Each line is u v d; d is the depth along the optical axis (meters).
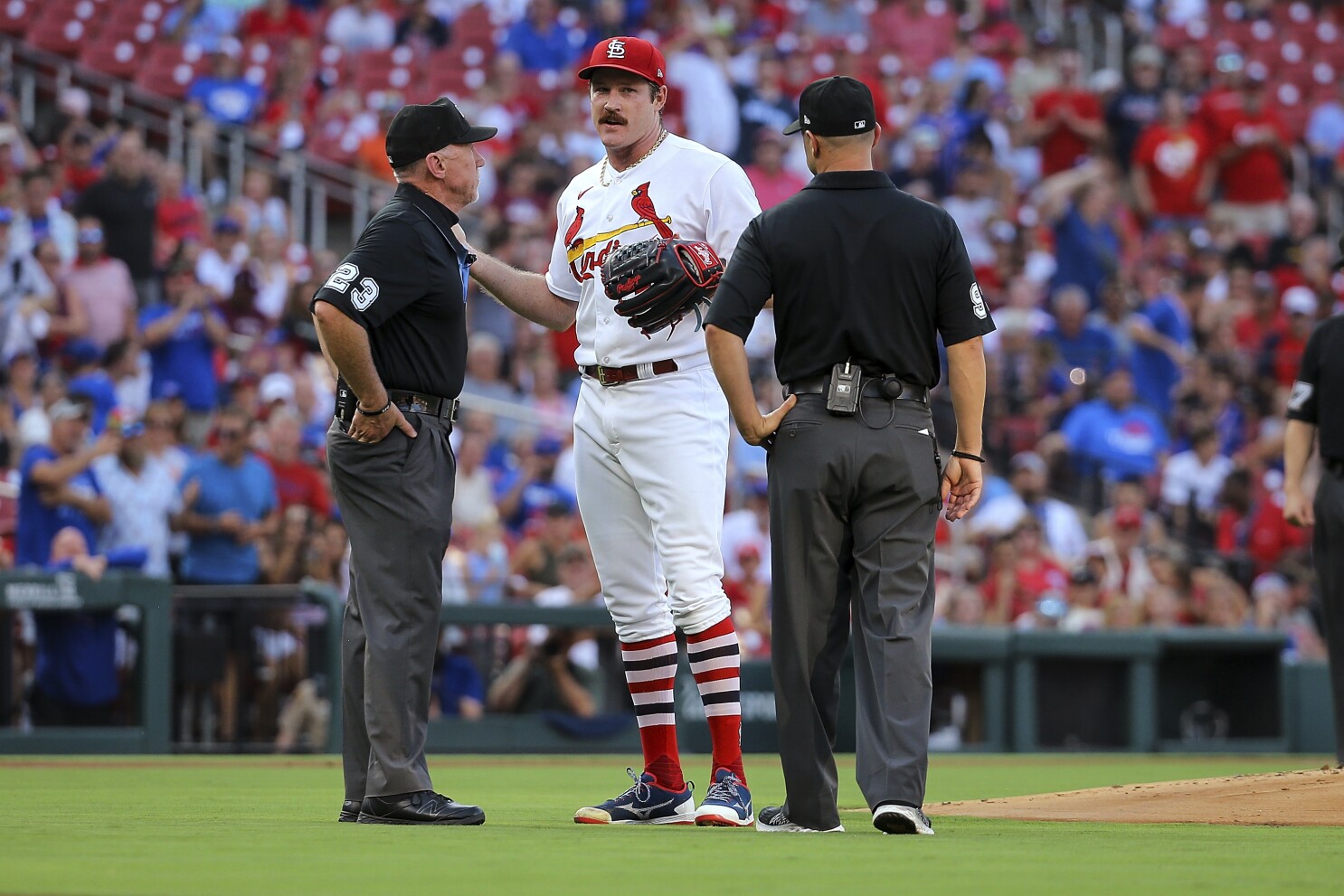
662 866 11.50
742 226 16.61
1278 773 18.47
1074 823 16.16
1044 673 36.28
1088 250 52.75
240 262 44.78
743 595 36.69
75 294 40.62
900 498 14.18
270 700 31.44
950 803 18.16
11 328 40.09
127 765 27.25
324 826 14.87
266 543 33.75
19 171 46.59
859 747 14.30
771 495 14.51
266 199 49.03
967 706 35.66
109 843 13.04
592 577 35.34
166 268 44.06
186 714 31.02
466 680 32.56
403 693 15.55
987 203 53.78
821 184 14.54
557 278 17.64
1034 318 48.75
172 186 47.03
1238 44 70.19
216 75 56.38
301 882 10.41
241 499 33.56
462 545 37.44
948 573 42.41
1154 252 55.22
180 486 33.72
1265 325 53.09
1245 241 57.16
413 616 15.67
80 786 21.78
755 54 59.34
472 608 32.47
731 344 14.27
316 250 50.53
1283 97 68.38
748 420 14.35
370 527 15.70
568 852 12.49
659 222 16.62
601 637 33.59
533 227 48.91
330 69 59.00
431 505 15.78
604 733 33.53
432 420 15.90
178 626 31.12
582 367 17.05
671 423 16.39
